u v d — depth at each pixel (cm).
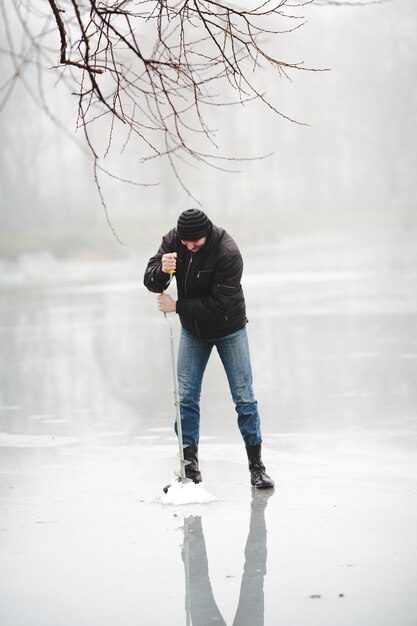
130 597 1131
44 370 3300
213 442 2050
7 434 2194
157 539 1352
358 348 3475
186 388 1634
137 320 4962
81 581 1189
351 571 1189
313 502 1517
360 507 1477
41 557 1284
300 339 3809
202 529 1395
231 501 1546
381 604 1080
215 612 1077
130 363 3403
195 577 1193
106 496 1600
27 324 4962
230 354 1627
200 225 1548
